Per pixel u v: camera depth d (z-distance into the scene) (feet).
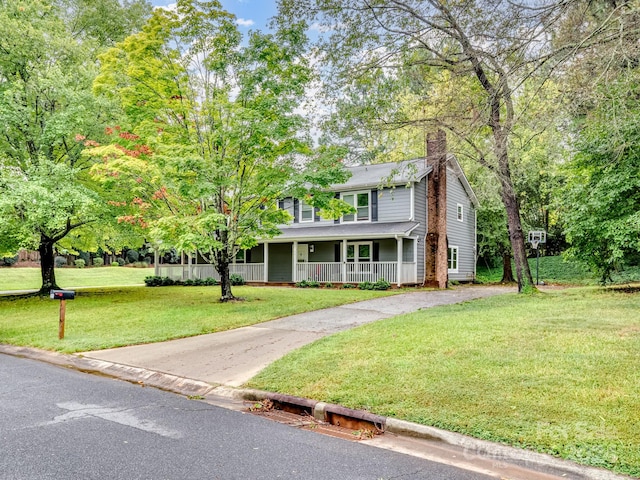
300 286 68.54
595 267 48.11
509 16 24.20
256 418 15.21
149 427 14.08
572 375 16.24
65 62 54.70
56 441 12.75
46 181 43.98
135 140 43.68
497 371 17.10
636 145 35.35
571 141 41.22
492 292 56.03
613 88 23.67
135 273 111.04
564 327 25.05
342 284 65.57
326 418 14.90
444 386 15.81
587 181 45.47
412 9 33.40
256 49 40.75
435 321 28.89
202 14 40.27
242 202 45.21
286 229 76.02
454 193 78.69
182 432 13.69
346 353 21.33
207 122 43.47
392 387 16.14
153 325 33.30
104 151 40.83
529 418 12.89
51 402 16.72
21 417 14.90
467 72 36.37
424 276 69.31
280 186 41.55
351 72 38.55
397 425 13.39
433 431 12.75
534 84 24.59
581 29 23.03
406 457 11.83
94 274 104.88
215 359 22.81
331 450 12.32
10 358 25.61
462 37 30.89
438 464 11.37
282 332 29.17
